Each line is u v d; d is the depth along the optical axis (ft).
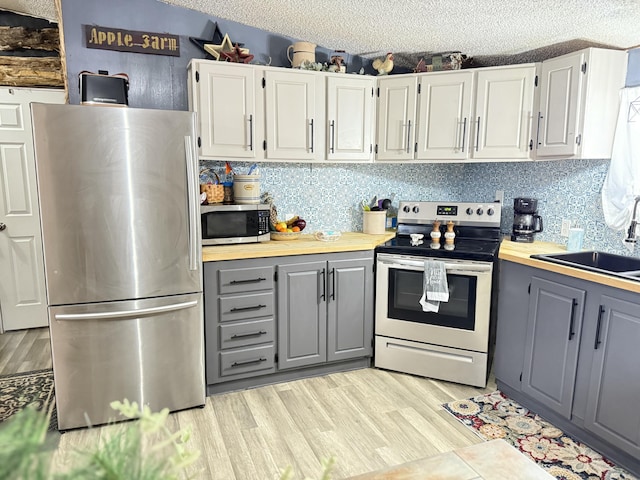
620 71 8.48
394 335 10.18
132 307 7.93
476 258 9.19
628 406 6.66
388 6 8.34
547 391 8.07
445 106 10.24
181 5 9.74
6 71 11.77
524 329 8.55
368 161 11.05
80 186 7.40
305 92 10.13
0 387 9.48
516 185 11.35
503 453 4.01
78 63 9.31
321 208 11.91
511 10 7.79
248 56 9.80
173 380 8.46
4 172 12.11
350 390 9.47
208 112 9.42
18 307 12.73
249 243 9.90
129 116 7.53
